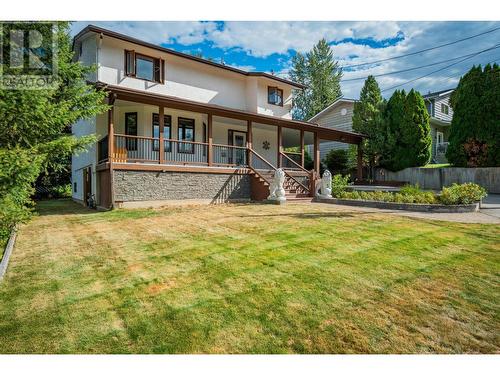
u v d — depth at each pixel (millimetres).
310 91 46750
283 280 4164
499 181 16625
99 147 13070
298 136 21672
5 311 3391
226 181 13945
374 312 3344
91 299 3664
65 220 9125
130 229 7465
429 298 3656
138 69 14508
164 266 4742
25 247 5941
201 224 7895
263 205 12086
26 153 5605
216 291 3850
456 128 18391
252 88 18578
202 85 16766
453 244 5758
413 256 5098
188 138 16125
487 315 3299
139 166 11555
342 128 27234
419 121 20094
